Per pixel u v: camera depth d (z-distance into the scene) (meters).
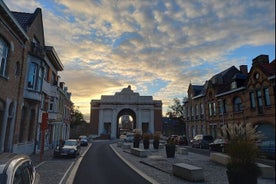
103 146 37.97
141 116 72.19
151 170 13.43
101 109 71.00
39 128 23.12
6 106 14.94
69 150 19.84
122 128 113.31
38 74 20.17
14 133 16.56
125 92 73.12
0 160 4.04
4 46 14.80
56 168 13.96
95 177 11.27
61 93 34.31
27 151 19.78
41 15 21.50
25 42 17.89
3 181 3.47
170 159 17.95
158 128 72.06
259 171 2.31
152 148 30.31
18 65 17.09
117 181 10.35
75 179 10.76
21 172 4.10
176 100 72.56
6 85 14.90
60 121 34.28
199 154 21.36
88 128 74.00
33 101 19.91
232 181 3.50
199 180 9.90
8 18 14.22
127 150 28.97
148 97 73.56
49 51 23.27
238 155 3.31
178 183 9.77
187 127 39.56
